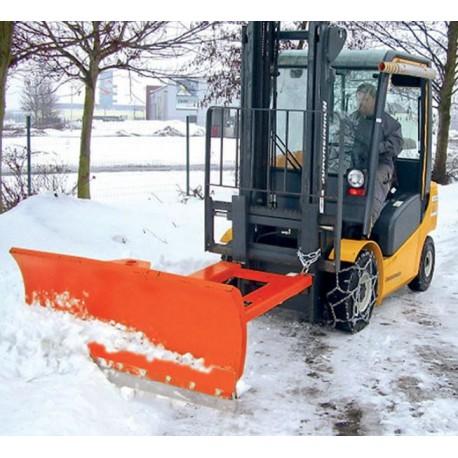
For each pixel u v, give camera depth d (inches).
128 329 186.1
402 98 258.5
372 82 232.5
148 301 180.5
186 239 331.9
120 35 361.1
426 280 290.0
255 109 218.8
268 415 171.8
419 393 187.5
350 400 182.1
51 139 935.0
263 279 215.2
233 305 165.8
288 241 243.4
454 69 624.7
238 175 239.0
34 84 621.3
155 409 170.6
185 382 172.1
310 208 213.0
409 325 244.2
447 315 257.1
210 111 227.6
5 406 159.8
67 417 156.5
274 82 230.1
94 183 567.2
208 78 476.7
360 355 213.6
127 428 159.5
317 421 169.8
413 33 607.5
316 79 211.8
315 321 229.9
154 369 175.8
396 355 214.5
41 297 202.5
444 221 438.6
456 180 693.3
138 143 990.4
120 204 421.7
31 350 187.3
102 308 190.2
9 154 507.5
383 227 243.6
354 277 225.3
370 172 223.5
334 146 237.5
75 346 184.7
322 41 210.5
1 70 288.4
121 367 179.3
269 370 200.4
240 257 227.5
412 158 268.8
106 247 299.7
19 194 394.0
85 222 324.8
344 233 235.5
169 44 371.2
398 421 170.7
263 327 235.3
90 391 170.2
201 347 174.2
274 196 239.1
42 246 288.8
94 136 1091.3
